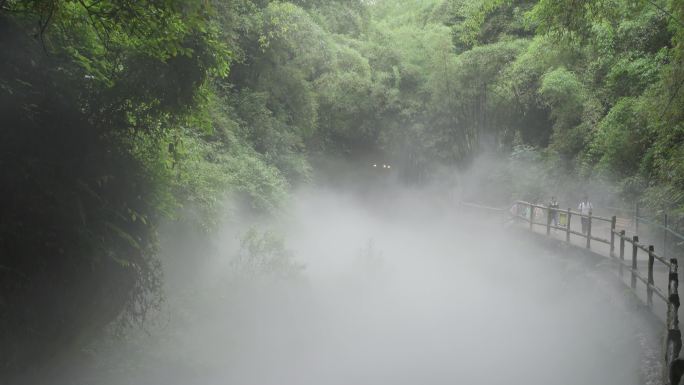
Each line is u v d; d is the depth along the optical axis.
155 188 8.20
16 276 6.07
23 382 6.55
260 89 22.73
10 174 6.16
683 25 13.24
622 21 19.88
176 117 8.08
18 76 6.63
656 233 15.84
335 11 29.45
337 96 29.78
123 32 7.28
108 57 7.75
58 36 7.27
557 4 13.22
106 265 7.29
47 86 6.85
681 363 5.45
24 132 6.57
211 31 7.66
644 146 20.39
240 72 22.14
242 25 19.86
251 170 17.42
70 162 6.89
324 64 24.55
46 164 6.54
